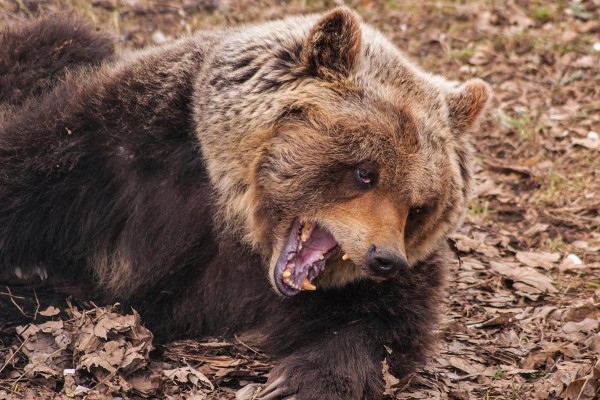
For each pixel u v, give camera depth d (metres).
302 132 10.49
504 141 19.25
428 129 10.67
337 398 10.53
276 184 10.53
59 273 12.05
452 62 22.06
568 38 23.12
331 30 10.70
